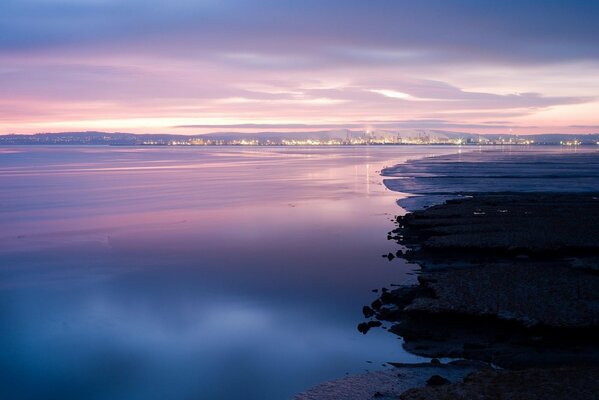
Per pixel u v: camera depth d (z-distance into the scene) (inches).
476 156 5615.2
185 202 1721.2
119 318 627.2
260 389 454.0
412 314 559.5
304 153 7775.6
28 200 1815.9
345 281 751.1
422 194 1846.7
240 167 3814.0
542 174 2726.4
